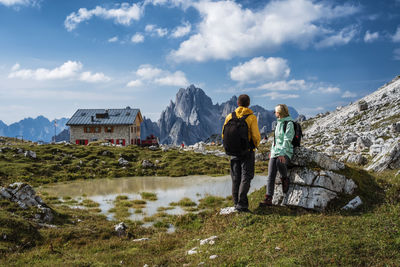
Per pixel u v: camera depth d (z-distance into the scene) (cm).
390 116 5225
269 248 589
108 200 1694
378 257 483
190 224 1114
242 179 854
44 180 2359
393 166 1334
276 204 873
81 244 911
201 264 581
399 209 686
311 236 600
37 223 1030
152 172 2855
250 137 815
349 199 795
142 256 751
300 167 856
